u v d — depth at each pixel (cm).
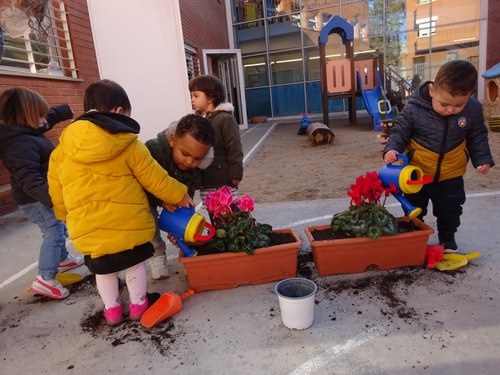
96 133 182
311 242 241
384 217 236
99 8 618
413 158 251
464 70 206
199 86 272
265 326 202
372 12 1595
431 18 1518
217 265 234
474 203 363
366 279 241
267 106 1772
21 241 368
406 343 181
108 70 637
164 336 202
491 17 1377
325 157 715
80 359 190
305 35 1664
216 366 177
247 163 718
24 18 276
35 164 225
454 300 212
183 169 232
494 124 842
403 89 1320
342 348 181
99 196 187
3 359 196
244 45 1738
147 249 209
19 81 466
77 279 273
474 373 160
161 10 669
